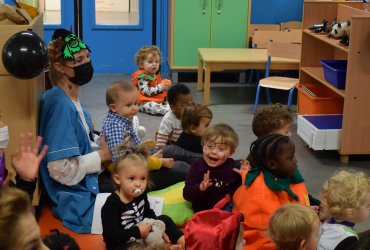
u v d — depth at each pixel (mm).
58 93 2869
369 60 4215
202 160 2828
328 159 4492
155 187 3113
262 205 2535
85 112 3129
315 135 4402
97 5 7281
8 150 2781
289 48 5699
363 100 4297
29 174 1992
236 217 2213
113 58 7484
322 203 2375
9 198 1353
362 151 4395
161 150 3188
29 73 2455
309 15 5316
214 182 2762
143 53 5734
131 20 7398
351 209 2242
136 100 3029
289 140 2584
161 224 2496
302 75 5406
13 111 2752
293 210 1994
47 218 2854
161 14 7375
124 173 2465
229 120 5488
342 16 5164
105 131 2990
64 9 7145
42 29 3381
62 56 2836
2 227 1306
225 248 2188
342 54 5281
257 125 3041
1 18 2736
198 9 6852
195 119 3285
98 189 2914
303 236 1943
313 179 4070
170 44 7027
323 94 5238
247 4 6906
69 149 2750
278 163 2551
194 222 2279
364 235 2297
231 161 2834
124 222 2500
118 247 2396
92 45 7371
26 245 1329
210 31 6945
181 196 2963
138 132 3697
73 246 1844
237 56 6160
